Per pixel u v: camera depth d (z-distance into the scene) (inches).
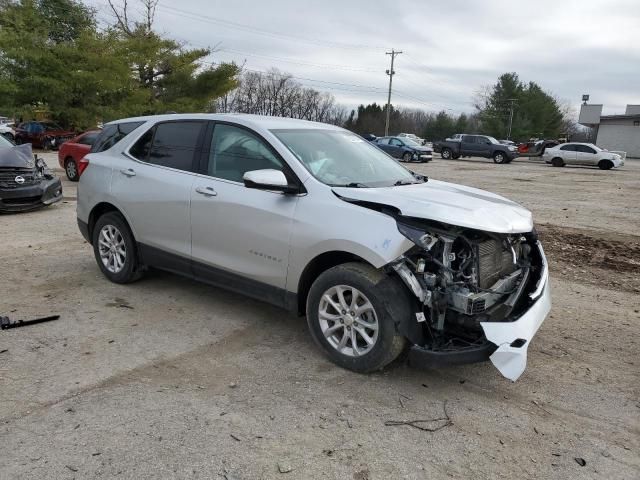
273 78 3026.6
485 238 143.9
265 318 188.4
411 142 1277.1
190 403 130.7
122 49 1156.5
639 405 137.6
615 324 194.2
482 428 124.9
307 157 166.4
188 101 1270.9
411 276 135.3
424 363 135.2
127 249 211.3
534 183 789.9
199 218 179.6
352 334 147.3
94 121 1129.4
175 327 178.1
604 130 2165.4
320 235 147.6
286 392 137.6
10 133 1160.2
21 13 1162.6
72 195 473.1
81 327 175.3
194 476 104.3
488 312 136.9
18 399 129.9
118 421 121.7
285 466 108.3
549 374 153.4
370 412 129.6
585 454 116.5
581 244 334.6
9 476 102.0
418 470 108.8
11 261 251.4
